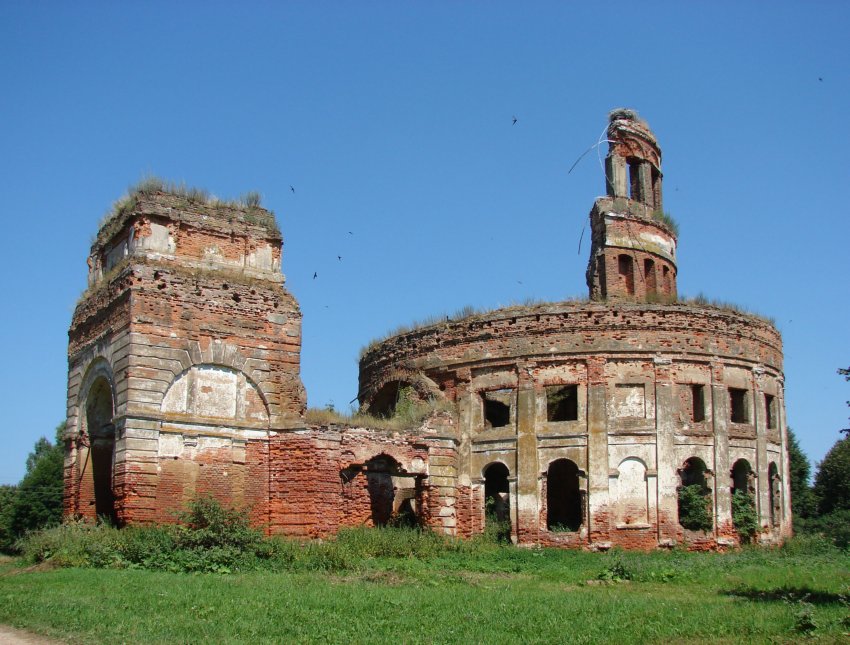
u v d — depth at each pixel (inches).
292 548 1032.8
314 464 1173.7
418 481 1359.5
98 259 1294.3
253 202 1254.3
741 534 1409.9
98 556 964.6
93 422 1234.0
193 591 761.0
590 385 1379.2
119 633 589.3
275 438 1177.4
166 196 1180.5
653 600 776.9
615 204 1695.4
